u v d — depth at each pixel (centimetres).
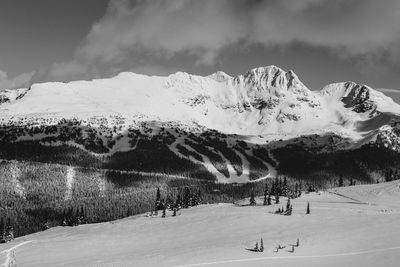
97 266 12862
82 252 15588
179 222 19888
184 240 16488
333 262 11844
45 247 16500
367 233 14562
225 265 11988
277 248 13488
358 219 17125
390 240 13575
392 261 11569
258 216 19375
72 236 18875
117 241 17100
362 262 11669
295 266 11612
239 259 12519
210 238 16412
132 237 17662
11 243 17950
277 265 11762
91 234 19038
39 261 14500
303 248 13400
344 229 15425
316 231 15562
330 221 17288
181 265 12200
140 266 12488
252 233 16562
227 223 18650
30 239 19825
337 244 13588
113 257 14288
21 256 15300
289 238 14700
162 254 13950
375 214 18500
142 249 15525
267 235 15762
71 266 13100
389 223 15850
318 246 13525
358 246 13212
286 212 19675
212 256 13000
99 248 16100
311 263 11856
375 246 13062
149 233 18188
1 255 15588
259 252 13175
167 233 17938
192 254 13438
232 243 14775
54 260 14562
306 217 18625
